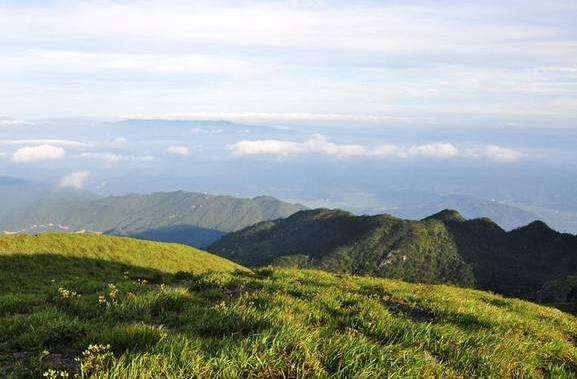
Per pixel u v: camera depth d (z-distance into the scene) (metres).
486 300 20.41
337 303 11.70
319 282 17.02
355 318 10.24
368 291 15.95
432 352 8.83
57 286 13.13
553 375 8.90
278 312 9.45
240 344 6.86
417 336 9.18
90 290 12.73
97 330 8.04
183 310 10.14
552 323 16.80
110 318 9.24
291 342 7.20
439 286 23.16
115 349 7.00
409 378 6.86
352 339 7.71
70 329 8.16
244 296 11.55
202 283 14.56
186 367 6.12
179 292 11.21
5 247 47.06
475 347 9.17
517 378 8.34
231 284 14.45
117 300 10.66
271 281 14.90
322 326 9.53
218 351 6.66
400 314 12.09
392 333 9.35
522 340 11.02
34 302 11.36
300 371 6.55
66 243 52.81
